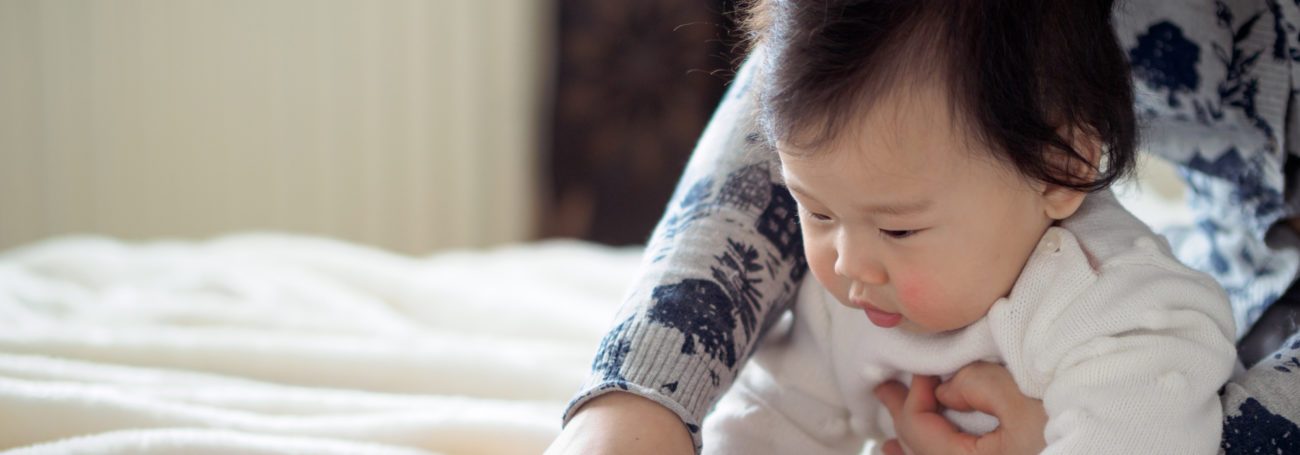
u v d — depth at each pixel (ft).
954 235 1.93
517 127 8.27
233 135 7.73
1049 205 2.03
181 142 7.65
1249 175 2.43
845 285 2.09
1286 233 2.52
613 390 2.03
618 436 1.93
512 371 3.44
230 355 3.49
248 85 7.69
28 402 2.69
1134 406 1.89
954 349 2.17
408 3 7.82
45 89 7.32
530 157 8.37
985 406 2.12
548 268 5.19
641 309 2.15
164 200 7.70
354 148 7.97
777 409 2.49
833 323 2.41
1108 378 1.92
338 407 3.05
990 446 2.10
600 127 8.17
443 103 8.06
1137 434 1.88
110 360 3.48
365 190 8.04
